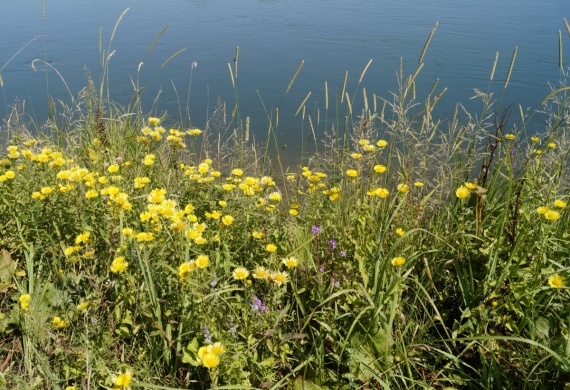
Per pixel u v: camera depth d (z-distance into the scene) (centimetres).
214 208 351
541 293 274
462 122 507
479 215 313
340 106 991
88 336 258
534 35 1584
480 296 281
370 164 384
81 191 344
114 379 220
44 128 598
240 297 273
